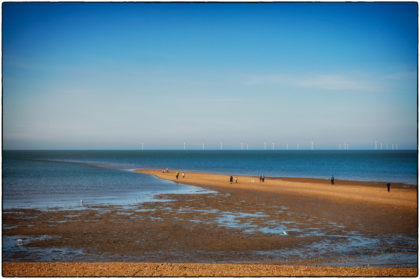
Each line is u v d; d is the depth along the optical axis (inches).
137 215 1147.9
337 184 2203.5
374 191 1763.0
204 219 1085.8
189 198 1547.7
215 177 2827.3
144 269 531.8
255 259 699.4
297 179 2650.1
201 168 4766.2
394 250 764.6
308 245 804.0
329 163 6289.4
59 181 2460.6
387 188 1813.5
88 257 713.6
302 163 6397.6
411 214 1150.3
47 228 962.1
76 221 1053.2
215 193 1732.3
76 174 3218.5
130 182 2385.6
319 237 872.9
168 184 2233.0
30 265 562.9
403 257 709.3
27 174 3191.4
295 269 534.9
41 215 1144.2
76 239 850.8
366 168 4662.9
